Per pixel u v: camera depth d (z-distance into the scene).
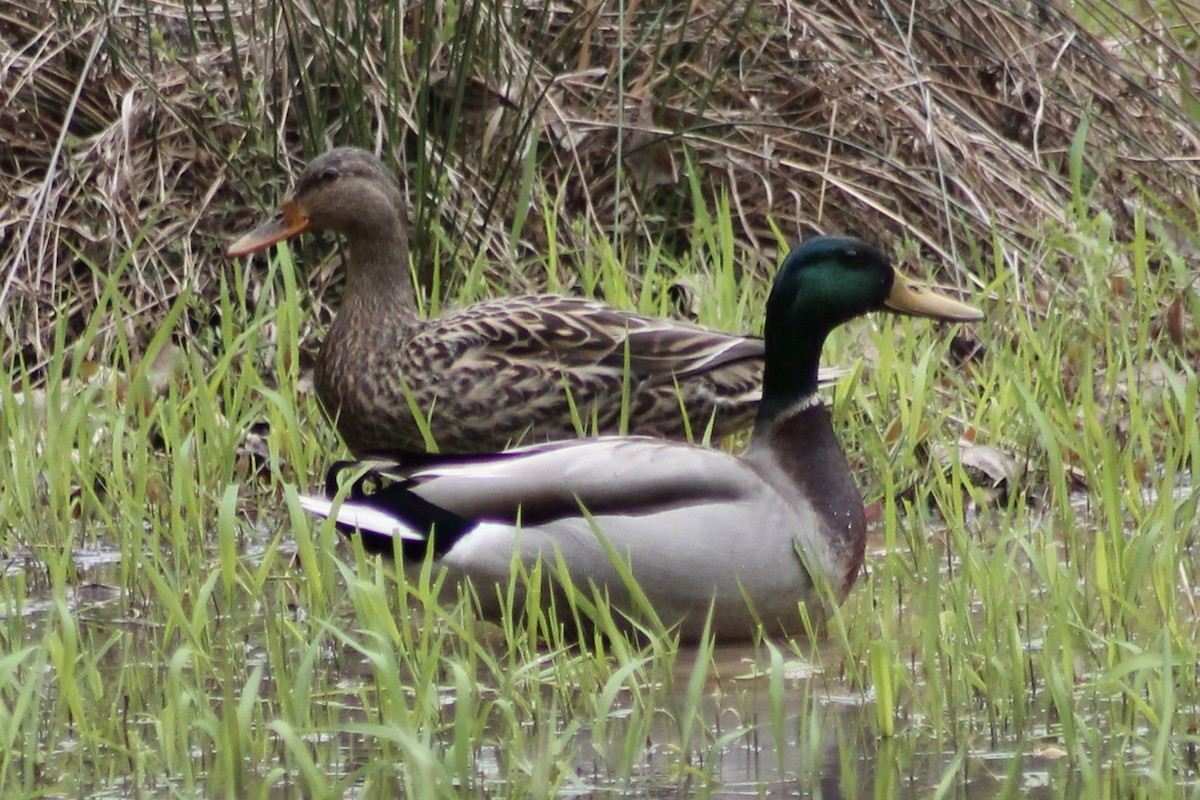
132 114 13.47
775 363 9.31
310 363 12.97
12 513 10.62
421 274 13.32
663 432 11.13
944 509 9.66
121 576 9.52
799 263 9.40
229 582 8.94
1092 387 12.04
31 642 8.86
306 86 13.25
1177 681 8.05
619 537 8.69
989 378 12.25
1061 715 7.29
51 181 12.94
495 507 8.84
